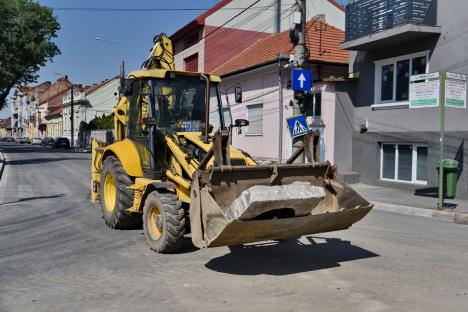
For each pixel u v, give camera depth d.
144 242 7.94
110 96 70.00
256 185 6.43
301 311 4.89
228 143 6.28
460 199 13.66
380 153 16.97
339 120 17.75
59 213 10.94
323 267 6.56
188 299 5.24
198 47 29.25
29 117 107.31
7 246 7.74
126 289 5.57
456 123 13.99
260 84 21.80
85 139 56.38
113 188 9.27
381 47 16.52
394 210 12.29
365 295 5.41
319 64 19.22
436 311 4.94
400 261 6.95
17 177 19.98
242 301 5.18
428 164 14.89
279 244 7.87
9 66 34.53
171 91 8.41
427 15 14.75
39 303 5.11
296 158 7.23
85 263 6.68
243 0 28.89
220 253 7.23
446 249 7.79
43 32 36.66
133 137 8.80
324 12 28.59
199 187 6.05
